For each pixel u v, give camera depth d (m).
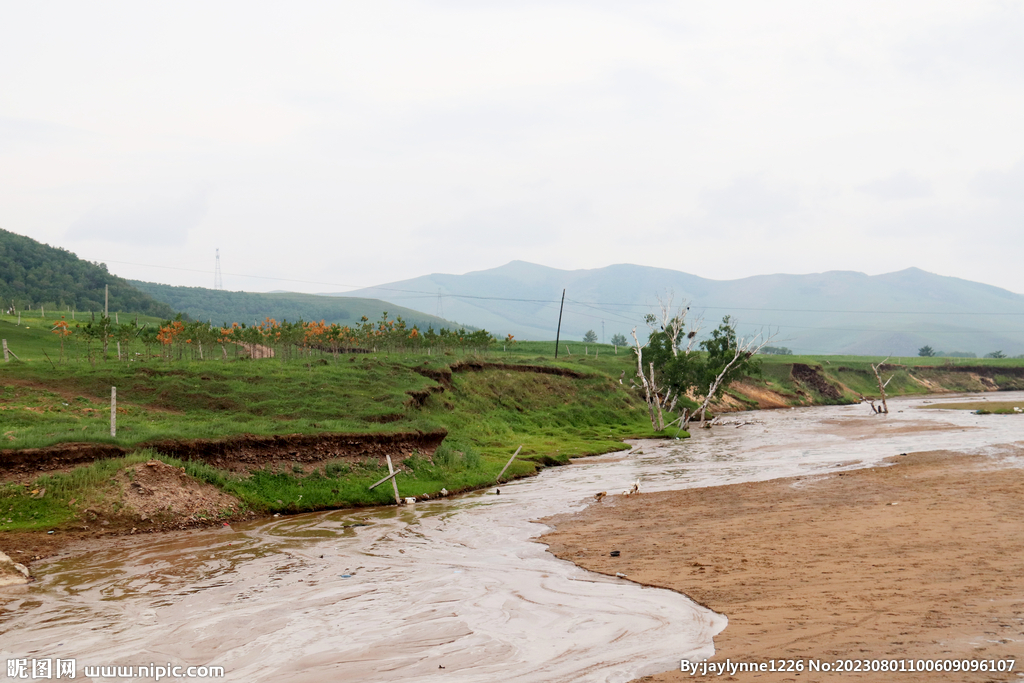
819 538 18.66
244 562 19.03
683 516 23.78
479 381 64.69
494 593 15.38
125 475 24.78
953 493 23.94
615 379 81.69
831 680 9.41
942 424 61.75
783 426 70.31
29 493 23.14
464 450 39.56
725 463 40.03
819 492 26.50
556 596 14.98
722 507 24.92
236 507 26.23
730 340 72.75
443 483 33.12
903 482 27.31
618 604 14.17
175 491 25.17
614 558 18.44
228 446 28.89
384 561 18.92
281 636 12.69
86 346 62.88
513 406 63.22
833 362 151.75
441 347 78.06
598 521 24.05
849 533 18.92
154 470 25.30
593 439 58.19
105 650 12.09
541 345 135.50
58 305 168.88
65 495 23.48
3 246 190.62
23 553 20.02
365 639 12.40
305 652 11.79
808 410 102.75
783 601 13.50
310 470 30.09
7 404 35.34
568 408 67.94
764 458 41.53
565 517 25.30
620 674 10.32
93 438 26.25
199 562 19.12
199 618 13.88
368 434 33.12
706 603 13.86
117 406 38.25
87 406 37.56
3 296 159.75
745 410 103.00
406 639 12.35
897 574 14.62
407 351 74.44
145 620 13.82
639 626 12.68
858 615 12.21
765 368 128.12
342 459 31.55
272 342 65.81
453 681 10.27
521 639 12.19
